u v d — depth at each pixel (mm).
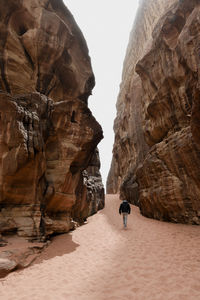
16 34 10984
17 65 10547
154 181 12469
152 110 14062
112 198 24750
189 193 9875
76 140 9938
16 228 6801
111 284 4289
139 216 14148
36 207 7410
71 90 13781
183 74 10820
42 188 8242
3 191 6785
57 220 9477
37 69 11594
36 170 7469
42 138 8070
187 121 10914
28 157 7059
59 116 9406
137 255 6039
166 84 12414
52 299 3742
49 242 7422
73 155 9734
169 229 9086
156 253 6039
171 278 4258
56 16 11703
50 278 4695
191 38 9383
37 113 8359
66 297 3811
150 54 14812
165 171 11430
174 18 12148
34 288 4195
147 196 13008
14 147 6836
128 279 4449
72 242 8000
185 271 4527
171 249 6258
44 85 11812
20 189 7195
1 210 6887
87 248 7242
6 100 6914
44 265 5504
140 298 3625
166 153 11578
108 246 7348
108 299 3674
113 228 10547
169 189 10883
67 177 9609
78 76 13938
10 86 10031
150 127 14992
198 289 3727
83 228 10844
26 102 8430
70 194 10195
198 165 9367
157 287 3951
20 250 5840
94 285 4309
